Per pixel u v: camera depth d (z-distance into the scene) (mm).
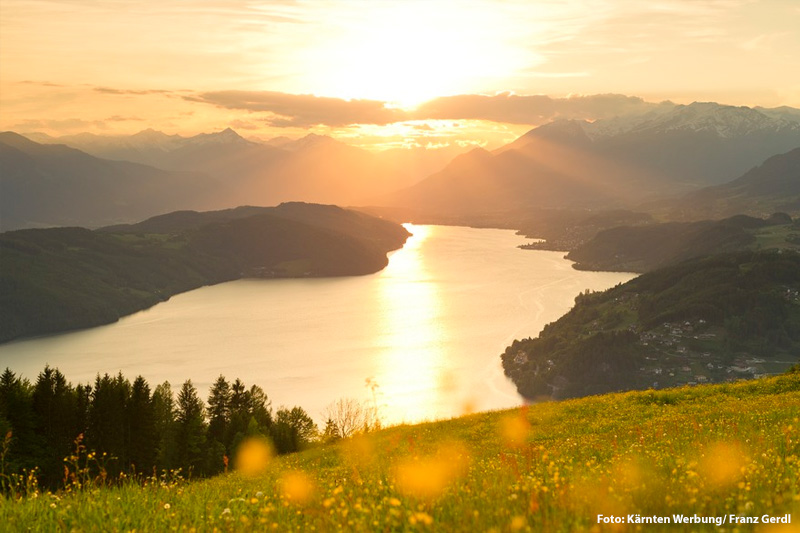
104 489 11148
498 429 31188
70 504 9367
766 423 21094
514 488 9031
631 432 23562
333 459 25141
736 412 26766
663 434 19938
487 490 9195
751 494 8555
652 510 8102
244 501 10070
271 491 11562
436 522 7484
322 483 13148
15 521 8594
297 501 9852
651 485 9406
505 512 7715
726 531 7086
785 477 9758
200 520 8875
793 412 23109
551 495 8602
